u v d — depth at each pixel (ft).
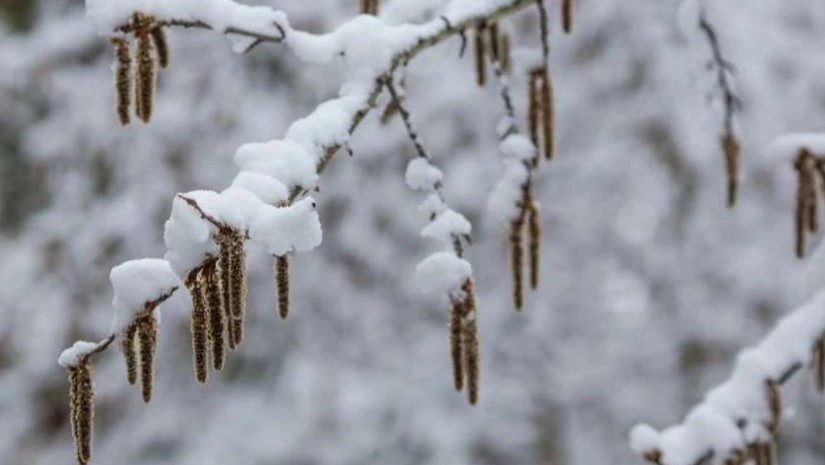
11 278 23.09
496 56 8.50
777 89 21.67
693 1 10.26
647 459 9.12
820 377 9.52
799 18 22.08
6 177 24.06
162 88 22.97
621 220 24.61
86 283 22.91
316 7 21.67
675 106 22.38
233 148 22.67
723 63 10.24
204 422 23.89
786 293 23.44
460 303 7.08
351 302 23.59
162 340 22.88
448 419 23.72
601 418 25.00
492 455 24.30
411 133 7.47
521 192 8.21
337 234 23.38
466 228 7.38
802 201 9.22
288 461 23.12
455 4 7.88
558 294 24.47
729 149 10.19
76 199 23.26
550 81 8.47
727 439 8.97
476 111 23.11
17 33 24.99
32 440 23.73
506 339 24.61
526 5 8.13
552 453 24.73
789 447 25.00
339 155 22.80
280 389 23.73
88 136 23.17
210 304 5.50
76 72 23.31
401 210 23.31
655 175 23.53
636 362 24.88
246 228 5.68
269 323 23.77
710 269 23.88
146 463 23.68
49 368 23.25
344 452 22.94
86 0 6.56
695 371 24.89
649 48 22.63
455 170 23.27
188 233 5.43
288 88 23.16
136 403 23.81
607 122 23.56
